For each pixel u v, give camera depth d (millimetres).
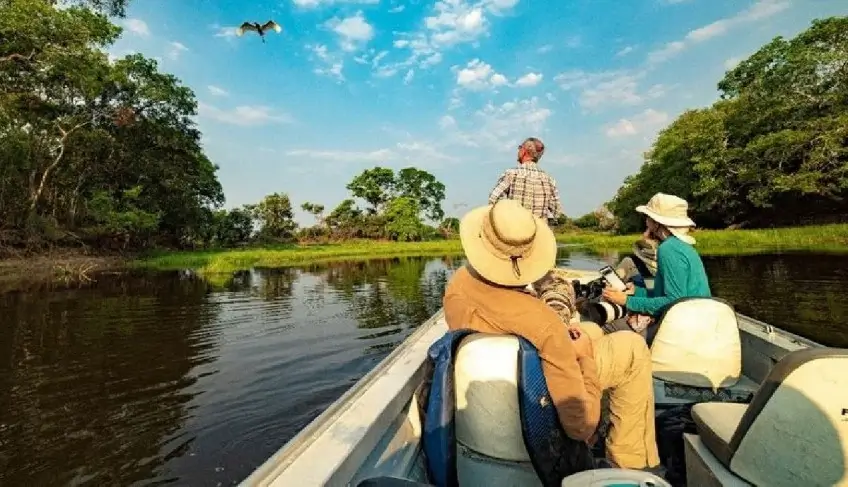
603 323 3139
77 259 25516
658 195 3121
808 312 7676
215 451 4008
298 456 1262
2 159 24234
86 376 5879
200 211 38969
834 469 1132
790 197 31781
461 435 1692
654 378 2631
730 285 10797
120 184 32906
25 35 17484
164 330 8445
